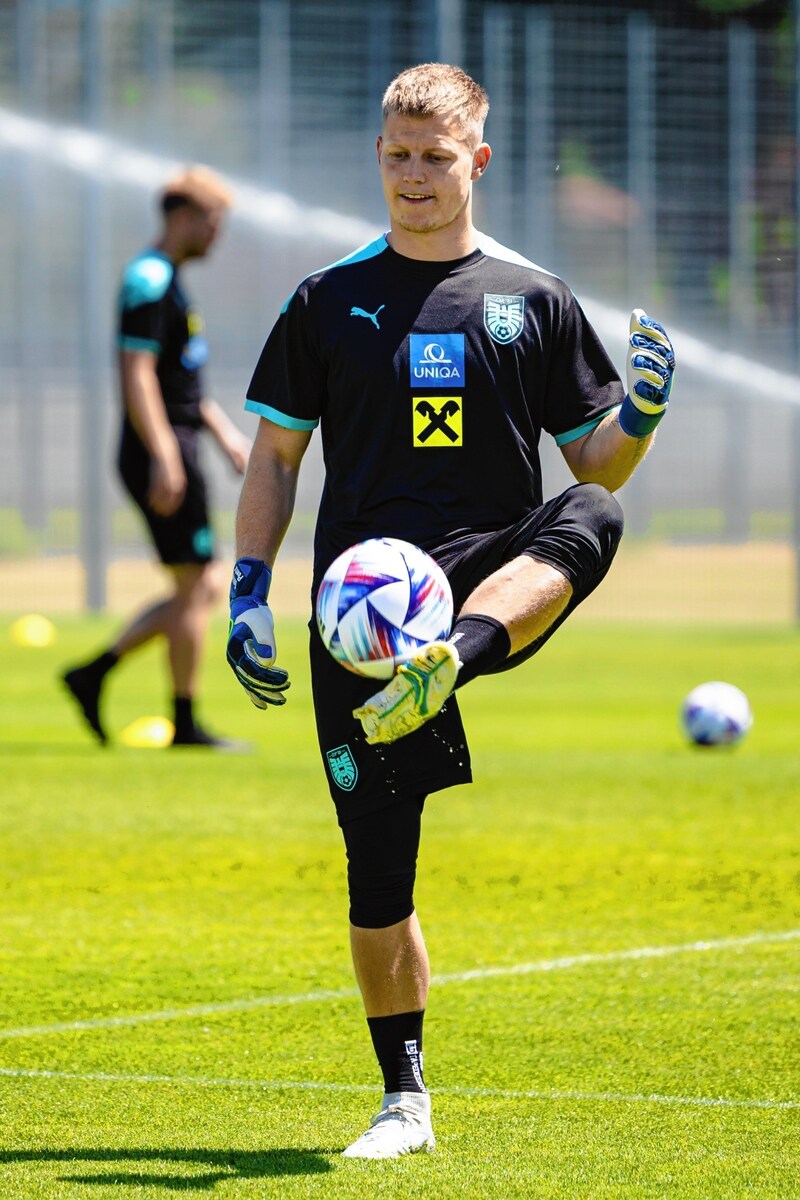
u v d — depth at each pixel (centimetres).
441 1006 1578
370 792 1185
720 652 5225
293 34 6675
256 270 7069
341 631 1136
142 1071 1373
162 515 3094
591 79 6900
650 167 6969
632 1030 1492
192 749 3262
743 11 7381
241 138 6712
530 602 1143
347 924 1916
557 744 3409
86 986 1648
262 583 1251
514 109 6869
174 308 3023
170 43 6612
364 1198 1051
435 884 2120
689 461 7881
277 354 1288
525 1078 1355
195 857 2277
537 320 1268
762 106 7000
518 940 1839
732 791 2814
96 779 2895
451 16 6575
